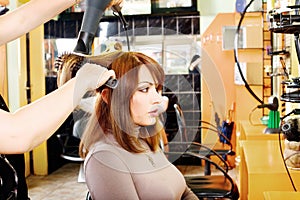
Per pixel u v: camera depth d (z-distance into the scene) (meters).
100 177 1.18
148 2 5.78
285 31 2.08
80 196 4.77
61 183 5.31
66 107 0.79
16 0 5.00
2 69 1.52
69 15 5.83
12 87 5.29
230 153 4.21
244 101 5.11
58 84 0.88
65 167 6.08
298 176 2.14
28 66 5.61
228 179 2.86
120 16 0.98
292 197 1.76
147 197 1.21
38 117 0.77
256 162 2.36
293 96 1.93
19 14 0.92
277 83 4.17
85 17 0.94
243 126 3.80
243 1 5.12
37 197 4.77
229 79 5.76
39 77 5.61
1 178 1.24
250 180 2.17
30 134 0.77
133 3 1.37
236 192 2.77
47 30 5.80
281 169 2.21
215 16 5.91
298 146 2.19
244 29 5.11
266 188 2.16
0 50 1.50
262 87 5.04
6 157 1.38
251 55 5.16
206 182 2.96
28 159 5.68
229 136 5.03
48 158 5.77
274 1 3.51
